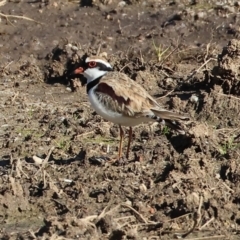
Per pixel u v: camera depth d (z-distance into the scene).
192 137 13.95
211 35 19.31
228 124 15.52
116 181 12.80
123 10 20.30
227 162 13.29
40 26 20.09
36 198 12.43
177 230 11.38
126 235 11.06
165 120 13.16
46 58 19.05
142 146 14.32
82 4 20.78
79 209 11.97
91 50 18.56
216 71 16.67
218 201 11.80
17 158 13.98
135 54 18.89
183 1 20.45
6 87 18.03
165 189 12.43
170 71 18.19
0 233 11.48
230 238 11.16
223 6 20.00
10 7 20.86
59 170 13.41
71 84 17.95
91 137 14.98
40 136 15.19
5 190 12.38
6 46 19.53
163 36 19.38
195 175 12.73
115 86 13.28
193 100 16.20
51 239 10.88
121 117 13.30
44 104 16.98
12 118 16.20
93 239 10.91
